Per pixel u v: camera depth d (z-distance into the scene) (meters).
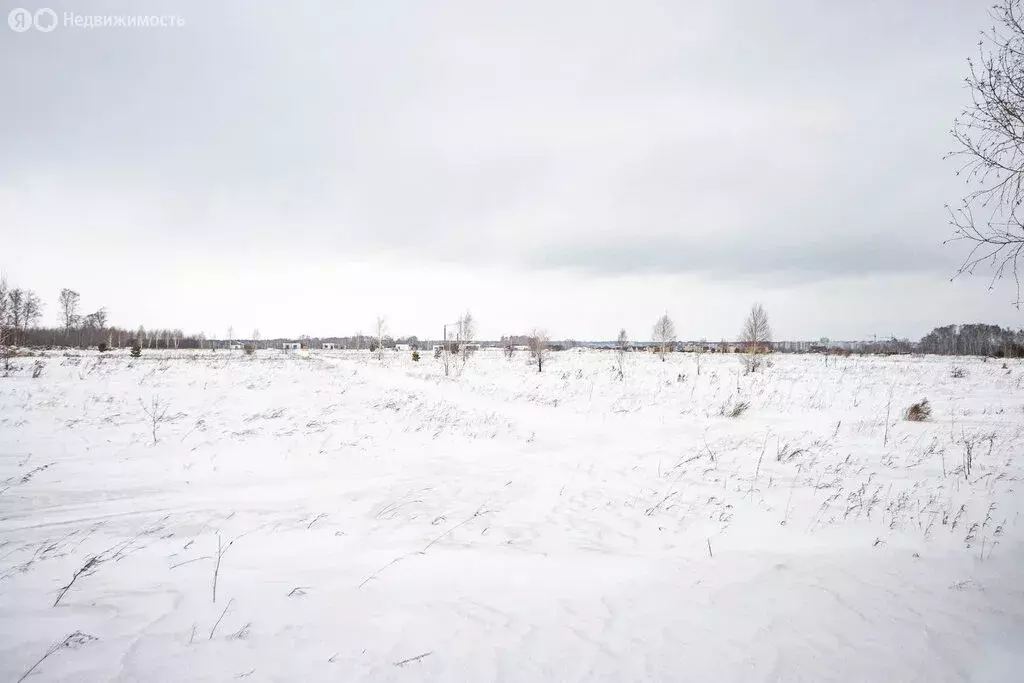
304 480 7.42
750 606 3.89
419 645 3.31
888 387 20.27
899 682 3.02
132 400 14.33
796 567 4.57
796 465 8.38
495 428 12.12
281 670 3.00
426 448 9.82
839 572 4.45
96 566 4.32
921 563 4.61
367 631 3.45
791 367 32.31
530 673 3.04
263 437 10.20
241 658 3.10
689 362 38.09
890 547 5.00
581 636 3.46
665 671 3.08
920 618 3.71
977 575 4.36
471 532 5.59
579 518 6.11
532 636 3.45
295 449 9.30
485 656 3.21
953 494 6.46
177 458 8.33
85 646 3.15
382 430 11.32
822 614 3.76
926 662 3.21
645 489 7.28
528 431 11.98
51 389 15.44
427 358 50.34
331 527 5.57
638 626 3.60
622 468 8.48
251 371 26.41
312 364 36.12
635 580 4.37
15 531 5.06
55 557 4.47
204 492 6.65
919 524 5.57
